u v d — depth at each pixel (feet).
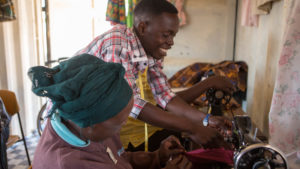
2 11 6.37
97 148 2.31
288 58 3.29
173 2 10.48
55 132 2.21
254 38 7.66
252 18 7.08
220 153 3.30
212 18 10.99
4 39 8.68
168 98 4.36
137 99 3.42
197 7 10.96
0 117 5.16
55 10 10.77
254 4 6.53
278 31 5.48
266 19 6.38
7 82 8.92
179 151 3.50
